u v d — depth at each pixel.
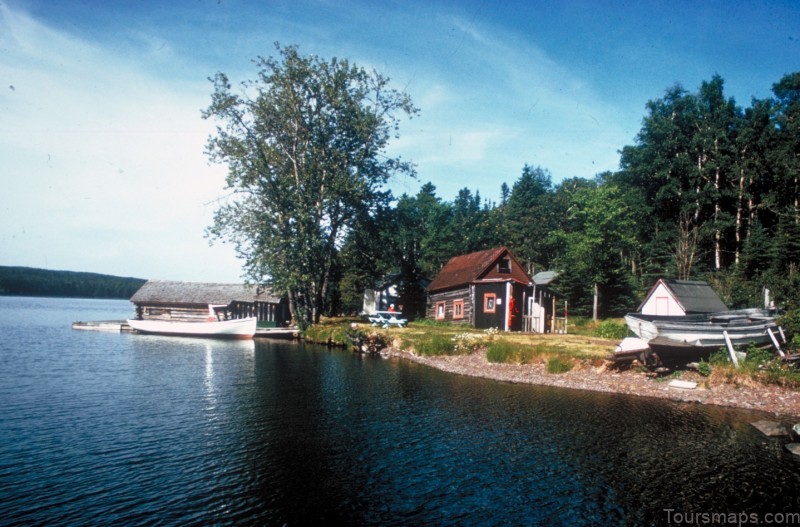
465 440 11.73
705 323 19.58
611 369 19.61
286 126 36.47
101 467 9.56
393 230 44.41
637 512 8.14
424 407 14.87
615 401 15.86
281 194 36.03
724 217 44.94
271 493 8.59
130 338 37.34
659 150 49.06
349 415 13.83
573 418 13.73
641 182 50.84
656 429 12.73
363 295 58.28
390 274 58.44
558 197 78.19
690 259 39.69
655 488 9.09
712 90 48.81
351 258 44.25
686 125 48.91
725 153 47.25
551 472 9.79
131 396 15.60
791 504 8.46
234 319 41.00
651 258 45.34
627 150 51.06
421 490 8.86
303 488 8.84
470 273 38.97
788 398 15.43
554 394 16.86
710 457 10.68
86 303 160.50
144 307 45.81
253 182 35.88
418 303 50.44
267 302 44.41
